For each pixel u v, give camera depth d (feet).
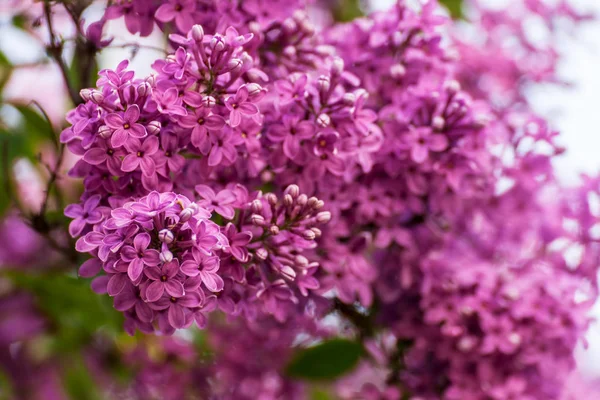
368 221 2.63
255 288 2.37
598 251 2.78
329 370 2.80
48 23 2.57
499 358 2.66
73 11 2.57
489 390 2.65
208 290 2.31
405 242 2.64
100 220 2.29
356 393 2.82
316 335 2.81
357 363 2.80
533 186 2.75
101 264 2.29
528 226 2.79
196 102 2.31
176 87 2.29
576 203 2.81
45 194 2.62
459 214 2.72
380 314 2.75
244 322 2.81
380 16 2.66
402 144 2.57
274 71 2.55
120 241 2.22
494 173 2.73
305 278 2.42
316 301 2.73
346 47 2.67
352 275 2.57
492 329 2.63
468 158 2.60
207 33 2.48
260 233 2.37
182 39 2.35
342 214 2.60
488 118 2.59
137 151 2.28
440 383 2.74
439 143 2.56
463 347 2.64
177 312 2.25
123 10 2.49
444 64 2.66
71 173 2.33
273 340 2.82
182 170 2.38
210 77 2.33
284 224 2.38
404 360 2.78
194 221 2.22
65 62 2.60
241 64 2.32
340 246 2.54
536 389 2.68
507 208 2.77
